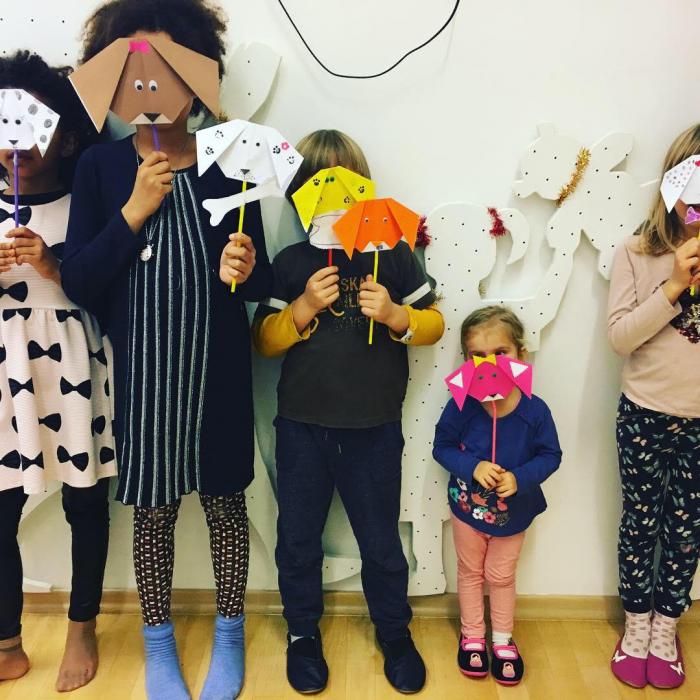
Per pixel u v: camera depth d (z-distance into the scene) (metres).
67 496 1.28
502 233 1.26
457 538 1.32
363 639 1.39
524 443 1.25
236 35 1.20
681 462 1.24
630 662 1.29
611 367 1.33
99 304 1.16
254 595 1.45
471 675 1.28
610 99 1.21
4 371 1.15
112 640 1.38
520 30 1.19
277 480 1.27
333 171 1.08
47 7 1.19
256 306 1.33
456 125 1.23
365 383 1.19
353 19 1.19
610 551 1.42
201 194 1.10
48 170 1.19
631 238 1.23
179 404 1.10
